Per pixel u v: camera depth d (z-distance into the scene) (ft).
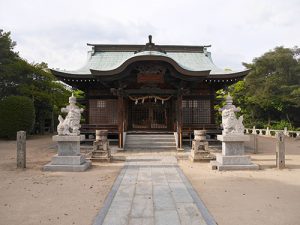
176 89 69.05
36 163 45.32
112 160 47.73
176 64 60.85
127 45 94.63
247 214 20.66
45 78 115.65
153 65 62.64
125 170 38.81
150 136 70.90
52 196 25.80
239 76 72.79
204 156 46.44
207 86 78.23
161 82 64.44
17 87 107.14
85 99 78.54
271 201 23.88
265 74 144.05
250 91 141.08
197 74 61.82
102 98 78.28
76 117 41.78
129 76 65.51
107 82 66.18
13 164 44.01
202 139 47.14
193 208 21.98
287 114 134.00
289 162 45.27
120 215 20.38
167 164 43.96
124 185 29.81
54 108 131.85
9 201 24.23
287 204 23.02
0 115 92.63
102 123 77.92
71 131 41.50
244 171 37.63
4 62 105.19
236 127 40.27
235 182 31.14
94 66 84.94
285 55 136.05
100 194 26.45
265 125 136.05
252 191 27.22
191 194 25.93
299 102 118.73
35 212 21.40
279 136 39.65
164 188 28.48
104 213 20.70
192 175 35.24
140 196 25.46
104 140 47.19
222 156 39.50
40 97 108.58
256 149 59.11
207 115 77.66
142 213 20.81
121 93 65.05
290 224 18.67
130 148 65.31
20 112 93.86
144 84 69.62
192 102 77.82
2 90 111.04
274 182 30.99
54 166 38.45
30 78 113.09
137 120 82.17
